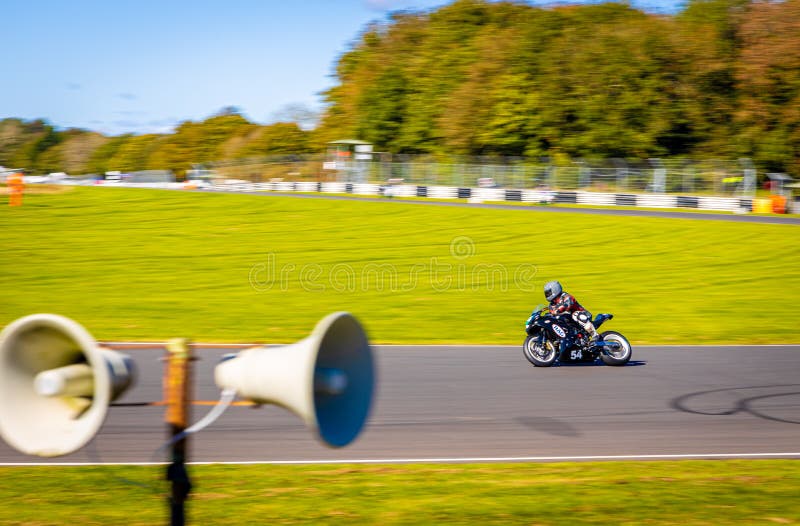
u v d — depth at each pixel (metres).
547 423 20.28
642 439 18.83
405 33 152.00
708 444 18.44
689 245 63.94
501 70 122.81
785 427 20.06
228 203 91.50
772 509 13.51
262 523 12.70
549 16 125.94
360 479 15.30
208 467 16.03
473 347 32.03
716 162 98.62
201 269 55.06
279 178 146.25
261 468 16.02
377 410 21.38
